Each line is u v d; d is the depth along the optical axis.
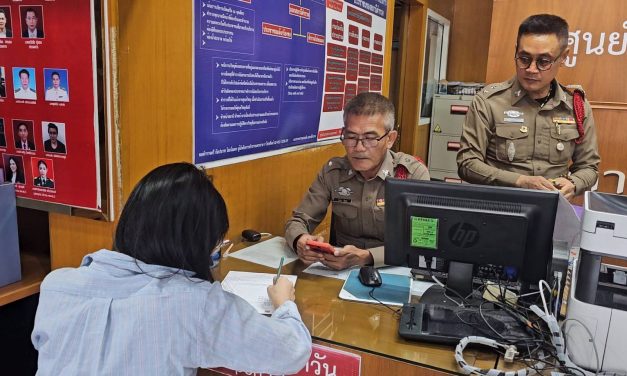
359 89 3.23
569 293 1.23
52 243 1.62
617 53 3.11
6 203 1.41
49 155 1.50
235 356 0.97
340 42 2.87
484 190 1.33
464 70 5.09
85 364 0.90
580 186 2.31
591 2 3.13
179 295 0.94
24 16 1.44
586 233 1.13
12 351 1.58
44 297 0.96
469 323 1.25
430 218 1.37
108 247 1.52
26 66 1.47
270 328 1.01
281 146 2.39
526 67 2.25
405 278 1.60
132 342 0.90
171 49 1.64
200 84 1.80
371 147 1.74
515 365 1.12
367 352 1.17
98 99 1.40
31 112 1.50
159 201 0.95
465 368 1.07
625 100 3.14
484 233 1.34
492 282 1.45
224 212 1.02
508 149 2.41
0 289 1.41
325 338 1.21
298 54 2.43
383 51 3.61
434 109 4.80
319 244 1.63
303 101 2.53
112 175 1.44
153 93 1.58
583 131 2.39
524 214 1.30
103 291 0.94
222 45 1.88
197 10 1.74
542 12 3.25
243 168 2.12
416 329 1.22
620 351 1.10
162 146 1.65
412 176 1.91
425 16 4.38
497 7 3.37
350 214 1.95
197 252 0.97
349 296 1.45
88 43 1.38
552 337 1.16
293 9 2.34
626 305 1.12
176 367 0.93
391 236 1.45
